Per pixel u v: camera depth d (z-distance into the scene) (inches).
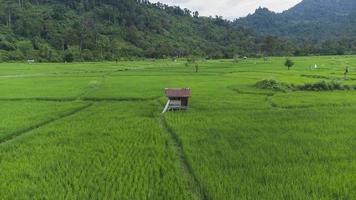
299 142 738.8
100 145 732.7
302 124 904.9
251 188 505.7
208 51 6624.0
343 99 1332.4
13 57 4699.8
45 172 585.3
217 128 867.4
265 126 886.4
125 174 567.2
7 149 724.0
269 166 595.2
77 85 1892.2
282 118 985.5
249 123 924.0
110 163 616.7
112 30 6840.6
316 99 1334.9
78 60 4928.6
